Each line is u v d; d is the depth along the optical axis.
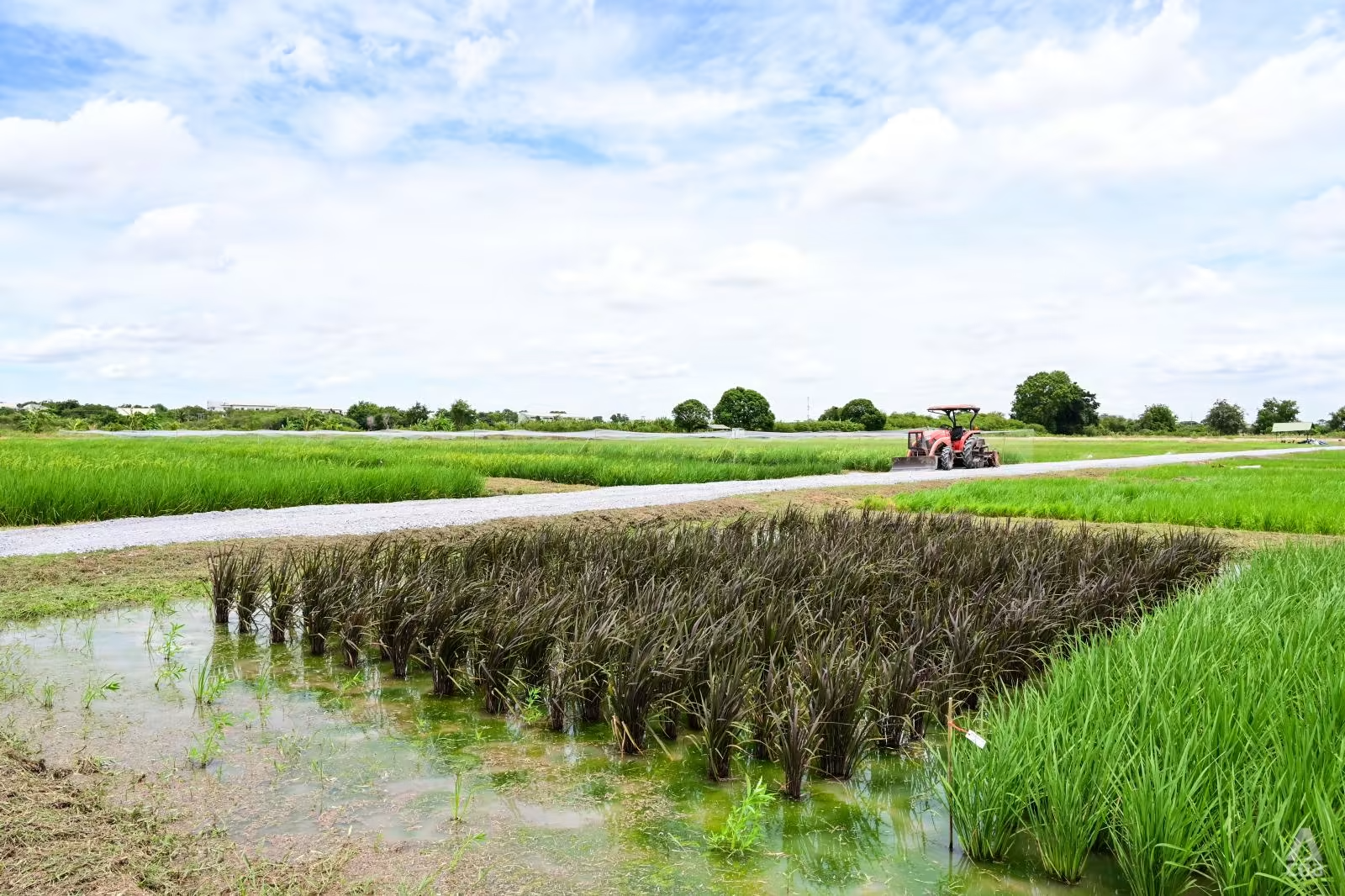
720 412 99.44
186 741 5.99
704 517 18.23
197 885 4.09
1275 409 126.75
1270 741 4.62
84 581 10.88
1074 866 4.24
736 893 4.20
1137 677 5.39
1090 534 15.51
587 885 4.24
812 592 8.67
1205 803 3.99
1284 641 6.66
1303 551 11.53
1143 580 9.74
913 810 5.19
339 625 8.12
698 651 6.53
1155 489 23.08
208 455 29.33
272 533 14.40
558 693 6.37
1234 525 17.88
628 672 6.20
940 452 36.16
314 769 5.59
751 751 6.07
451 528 15.47
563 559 10.34
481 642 7.17
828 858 4.57
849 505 21.23
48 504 15.60
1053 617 7.93
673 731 6.36
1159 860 3.95
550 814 5.04
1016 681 7.07
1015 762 4.55
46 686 7.05
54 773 5.28
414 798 5.20
